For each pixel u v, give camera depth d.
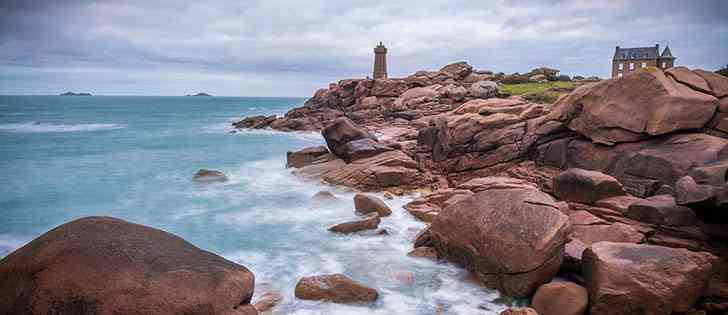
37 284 7.82
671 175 16.75
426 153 29.59
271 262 14.23
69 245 8.43
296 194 23.89
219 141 51.22
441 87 59.38
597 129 20.23
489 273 11.76
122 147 45.81
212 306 7.98
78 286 7.74
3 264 8.27
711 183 12.71
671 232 13.13
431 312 10.80
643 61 64.56
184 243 9.61
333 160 29.44
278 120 66.44
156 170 32.09
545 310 10.38
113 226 9.52
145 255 8.52
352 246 15.54
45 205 22.36
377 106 62.97
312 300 11.23
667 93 18.28
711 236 12.45
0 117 97.75
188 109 156.25
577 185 16.20
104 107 163.25
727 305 10.17
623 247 10.72
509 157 24.14
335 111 66.25
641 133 18.92
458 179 25.14
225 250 15.46
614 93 19.80
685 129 18.31
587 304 10.20
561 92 50.09
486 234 11.89
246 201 22.50
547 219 11.36
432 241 14.06
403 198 22.17
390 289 12.08
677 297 9.58
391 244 15.65
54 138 54.94
